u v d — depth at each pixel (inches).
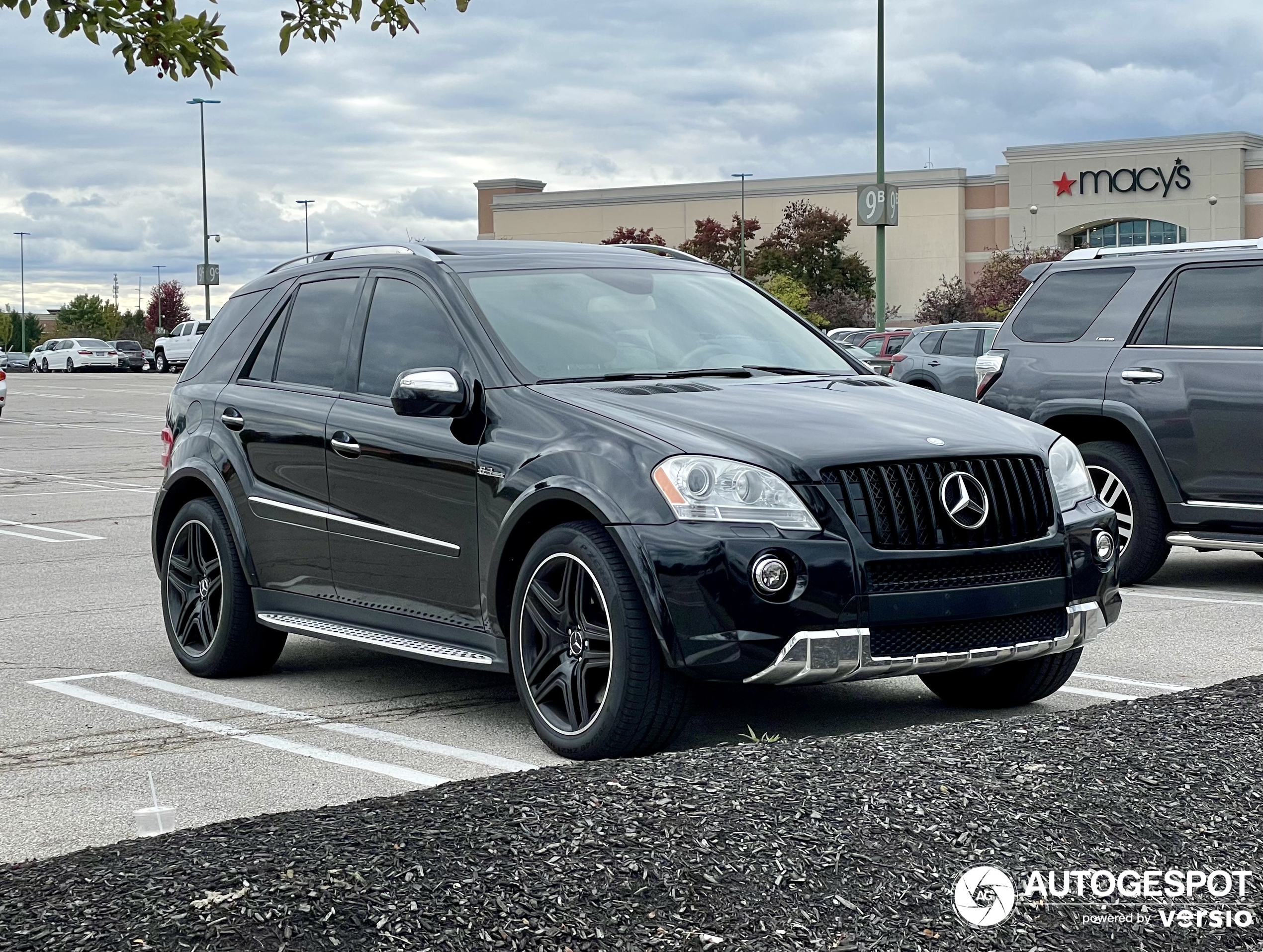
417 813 148.3
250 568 266.4
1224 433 352.2
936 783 157.5
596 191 3474.4
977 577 204.2
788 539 193.5
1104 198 2913.4
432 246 259.1
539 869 133.5
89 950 118.3
